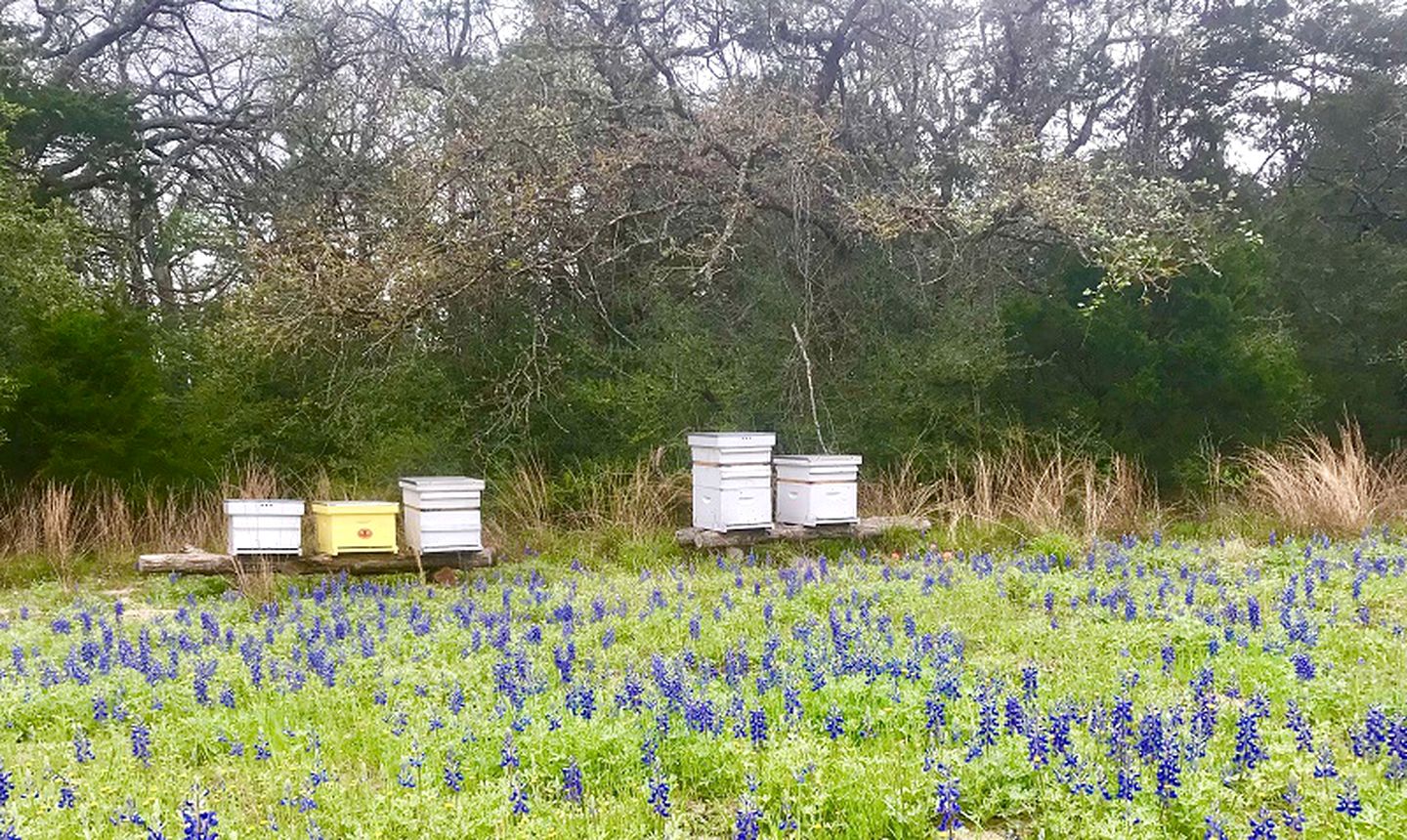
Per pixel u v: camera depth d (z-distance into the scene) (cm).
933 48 1880
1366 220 2458
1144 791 455
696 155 1596
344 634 839
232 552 1097
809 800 466
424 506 1158
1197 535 1374
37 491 1395
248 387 1688
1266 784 470
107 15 2445
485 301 1617
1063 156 1652
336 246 1559
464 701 637
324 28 2017
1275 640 703
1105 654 726
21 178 1822
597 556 1329
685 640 812
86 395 1446
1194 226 1611
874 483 1545
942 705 554
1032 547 1250
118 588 1183
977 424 1598
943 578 1018
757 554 1284
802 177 1614
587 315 1711
